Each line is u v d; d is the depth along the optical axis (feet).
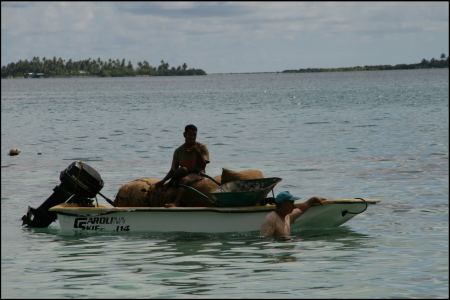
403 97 377.91
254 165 112.68
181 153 65.92
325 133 173.27
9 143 160.76
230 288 45.09
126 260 53.42
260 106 324.19
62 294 44.32
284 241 59.36
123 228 64.44
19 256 55.26
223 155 128.26
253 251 55.83
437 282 45.73
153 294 44.09
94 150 141.69
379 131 175.63
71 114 288.30
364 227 64.64
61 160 124.77
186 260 53.11
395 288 44.52
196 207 63.31
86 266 51.75
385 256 53.16
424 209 73.36
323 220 64.23
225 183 63.82
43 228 68.13
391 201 78.69
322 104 327.26
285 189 89.45
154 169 110.01
